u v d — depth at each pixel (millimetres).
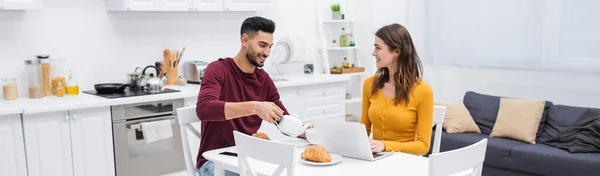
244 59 2732
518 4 4773
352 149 2385
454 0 5184
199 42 4773
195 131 2805
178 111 2713
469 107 4652
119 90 4012
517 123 4207
